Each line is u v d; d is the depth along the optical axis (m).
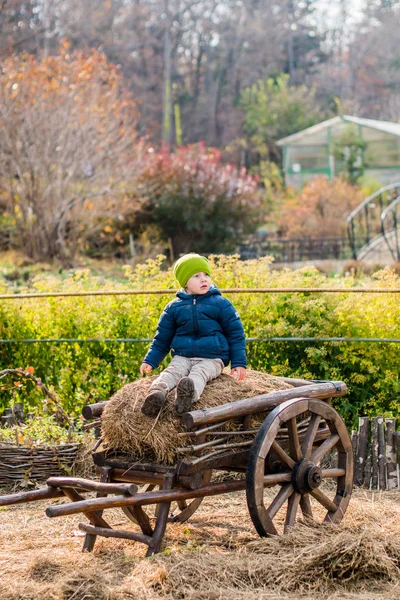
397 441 6.16
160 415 4.48
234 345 4.87
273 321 7.19
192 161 22.58
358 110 53.88
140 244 21.23
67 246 19.97
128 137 21.09
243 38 55.88
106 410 4.72
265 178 36.66
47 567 4.39
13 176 19.22
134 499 4.16
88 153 19.53
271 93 46.38
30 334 7.85
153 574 4.15
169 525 5.17
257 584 4.11
